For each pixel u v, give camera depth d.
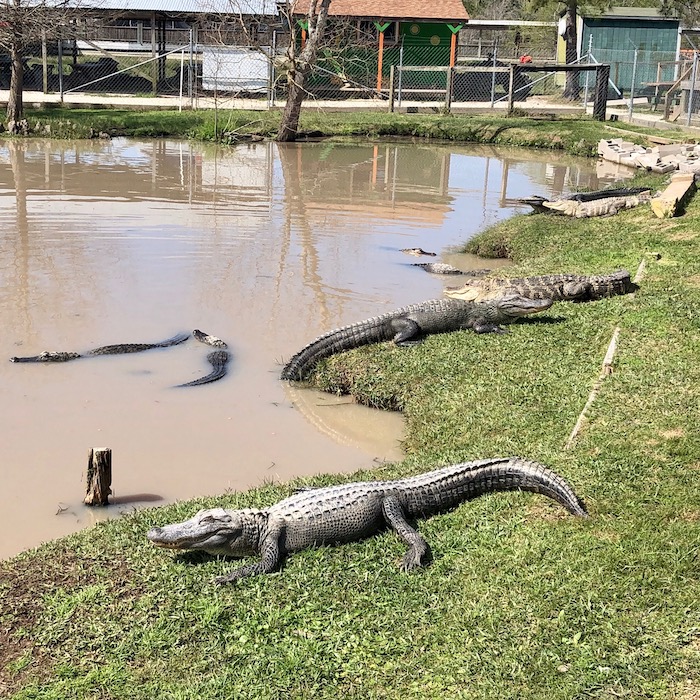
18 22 24.12
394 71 34.84
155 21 35.47
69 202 16.98
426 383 8.39
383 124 29.00
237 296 11.53
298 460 7.36
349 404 8.51
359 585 5.19
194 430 7.86
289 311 10.99
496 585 5.03
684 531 5.23
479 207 17.86
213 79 33.50
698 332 8.30
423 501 5.88
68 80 35.03
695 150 20.77
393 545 5.60
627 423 6.68
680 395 7.00
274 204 17.66
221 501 6.29
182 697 4.36
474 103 35.75
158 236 14.50
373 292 11.81
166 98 32.81
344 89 35.50
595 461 6.20
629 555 5.09
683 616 4.56
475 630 4.67
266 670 4.54
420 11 35.41
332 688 4.39
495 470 6.06
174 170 21.25
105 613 5.04
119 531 5.94
